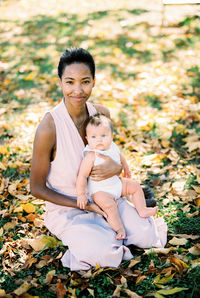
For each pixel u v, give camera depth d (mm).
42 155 2693
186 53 6992
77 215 2799
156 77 6148
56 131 2682
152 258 2756
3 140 4488
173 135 4520
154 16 8883
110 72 6391
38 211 3385
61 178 2811
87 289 2504
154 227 2895
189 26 8164
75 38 7863
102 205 2764
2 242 2986
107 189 2783
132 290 2518
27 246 2934
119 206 2887
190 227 3080
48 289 2527
